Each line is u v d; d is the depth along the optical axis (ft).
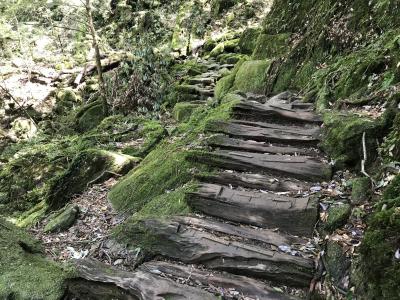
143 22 46.98
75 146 24.38
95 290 10.60
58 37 46.65
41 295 10.52
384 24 19.17
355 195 11.49
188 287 10.07
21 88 38.73
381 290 7.68
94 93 35.42
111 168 17.30
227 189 13.35
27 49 45.39
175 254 11.35
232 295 9.86
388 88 15.25
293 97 20.53
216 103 23.18
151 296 9.80
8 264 11.40
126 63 32.81
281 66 23.82
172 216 12.62
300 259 10.43
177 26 46.14
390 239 8.05
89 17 27.96
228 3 48.14
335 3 22.66
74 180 16.84
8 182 23.15
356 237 10.12
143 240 11.97
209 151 15.75
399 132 12.00
